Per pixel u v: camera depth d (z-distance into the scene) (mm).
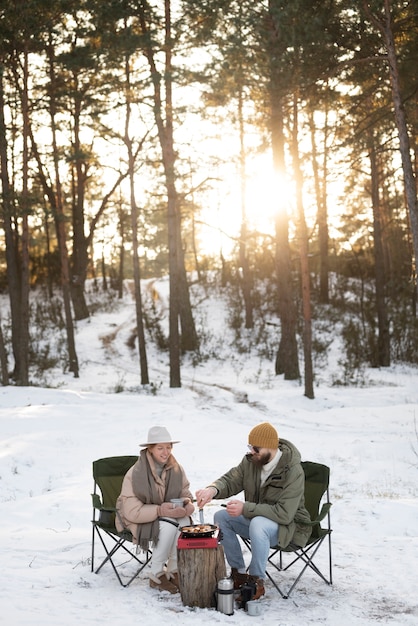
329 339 31297
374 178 28469
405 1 16438
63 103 24766
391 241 39938
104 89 24062
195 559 5098
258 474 5625
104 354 31516
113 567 5621
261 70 18266
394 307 33438
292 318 25594
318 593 5445
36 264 46281
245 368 28391
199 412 18078
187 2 20359
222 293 40625
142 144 25531
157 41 21938
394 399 21344
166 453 5676
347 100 19516
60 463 12359
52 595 5258
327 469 5809
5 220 24438
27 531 7461
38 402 19125
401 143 15852
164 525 5473
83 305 39500
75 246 39969
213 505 8578
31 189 34312
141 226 49812
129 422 16234
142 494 5562
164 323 37281
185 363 29594
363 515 8078
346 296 38125
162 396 22172
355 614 4977
